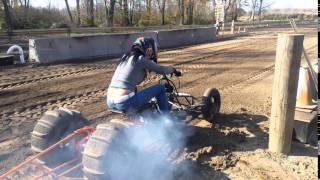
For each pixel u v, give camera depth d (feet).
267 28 134.82
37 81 34.17
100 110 24.91
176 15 193.36
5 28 118.11
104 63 44.91
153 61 17.62
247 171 16.11
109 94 16.67
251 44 69.21
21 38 81.66
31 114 24.14
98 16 175.22
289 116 17.12
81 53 49.75
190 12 191.62
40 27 126.82
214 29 81.82
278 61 16.56
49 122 15.29
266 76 36.65
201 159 17.17
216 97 22.41
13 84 32.91
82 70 39.96
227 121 22.34
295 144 18.84
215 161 16.97
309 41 72.95
